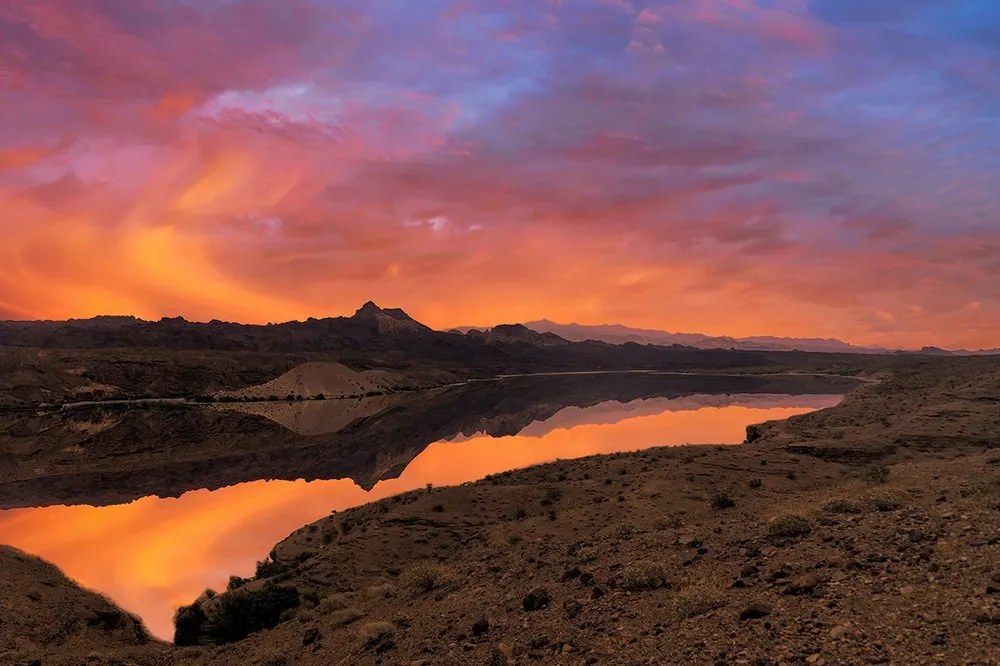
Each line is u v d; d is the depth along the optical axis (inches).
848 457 1557.6
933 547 371.6
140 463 3122.5
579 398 6766.7
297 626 727.1
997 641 241.6
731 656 285.9
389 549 1167.0
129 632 1016.9
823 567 380.8
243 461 3164.4
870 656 254.8
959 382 3479.3
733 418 4224.9
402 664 420.5
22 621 951.0
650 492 1203.9
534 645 378.9
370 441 3757.4
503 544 837.8
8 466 3053.6
